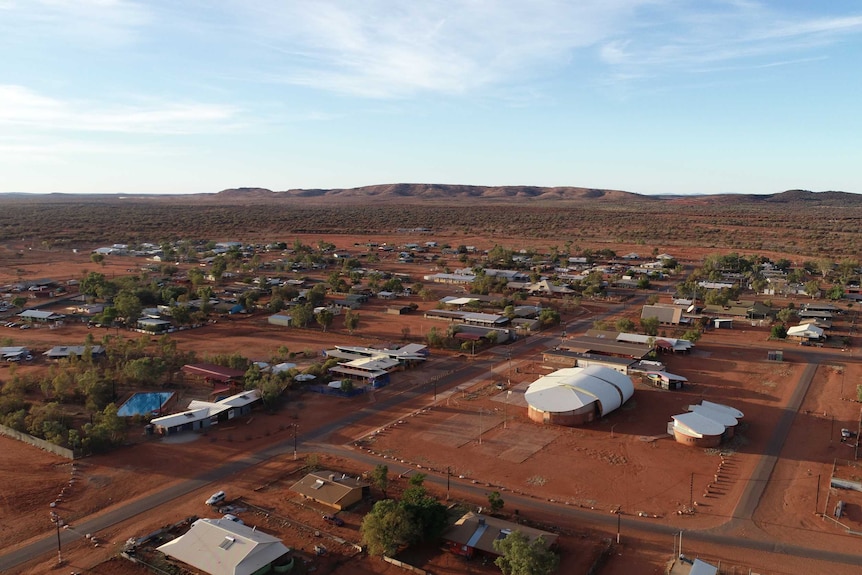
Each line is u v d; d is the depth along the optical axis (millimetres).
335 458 85188
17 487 75750
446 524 66000
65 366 119562
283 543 63875
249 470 81562
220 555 59344
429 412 102562
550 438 92312
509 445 89750
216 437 91938
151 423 94000
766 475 80625
